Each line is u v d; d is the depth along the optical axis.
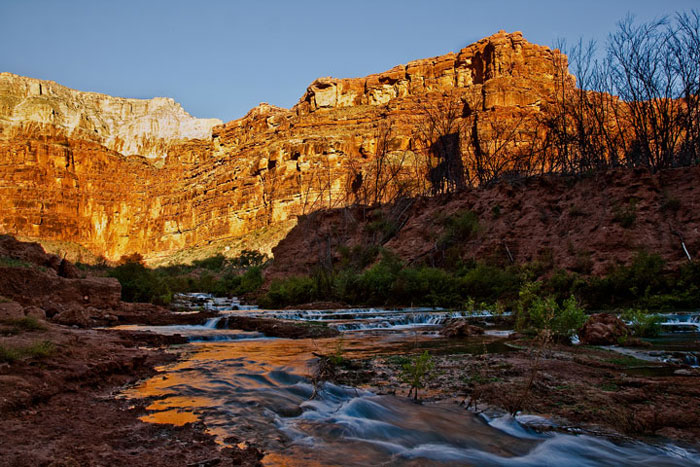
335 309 27.92
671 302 21.31
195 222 185.00
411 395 6.36
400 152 97.12
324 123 152.12
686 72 36.91
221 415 5.29
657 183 29.83
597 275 25.66
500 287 27.48
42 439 4.14
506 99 99.69
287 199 142.50
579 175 37.00
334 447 4.35
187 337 13.84
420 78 153.38
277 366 8.76
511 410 5.57
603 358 8.89
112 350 8.80
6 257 19.89
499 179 49.22
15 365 6.20
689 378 7.12
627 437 4.70
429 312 24.62
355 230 50.78
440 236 39.59
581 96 44.16
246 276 55.09
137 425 4.79
